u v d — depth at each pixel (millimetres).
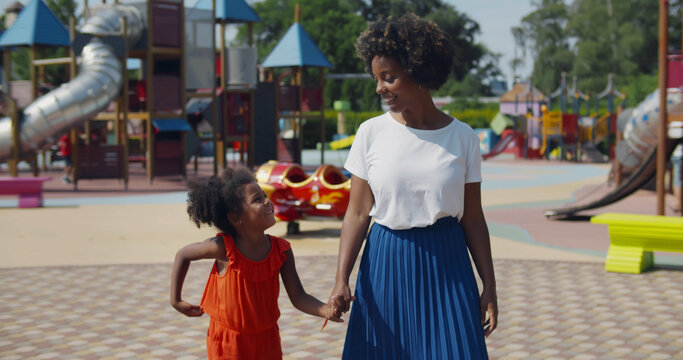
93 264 9172
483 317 3250
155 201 17578
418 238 3156
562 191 20734
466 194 3225
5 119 20141
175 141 23594
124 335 5980
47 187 21703
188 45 24859
